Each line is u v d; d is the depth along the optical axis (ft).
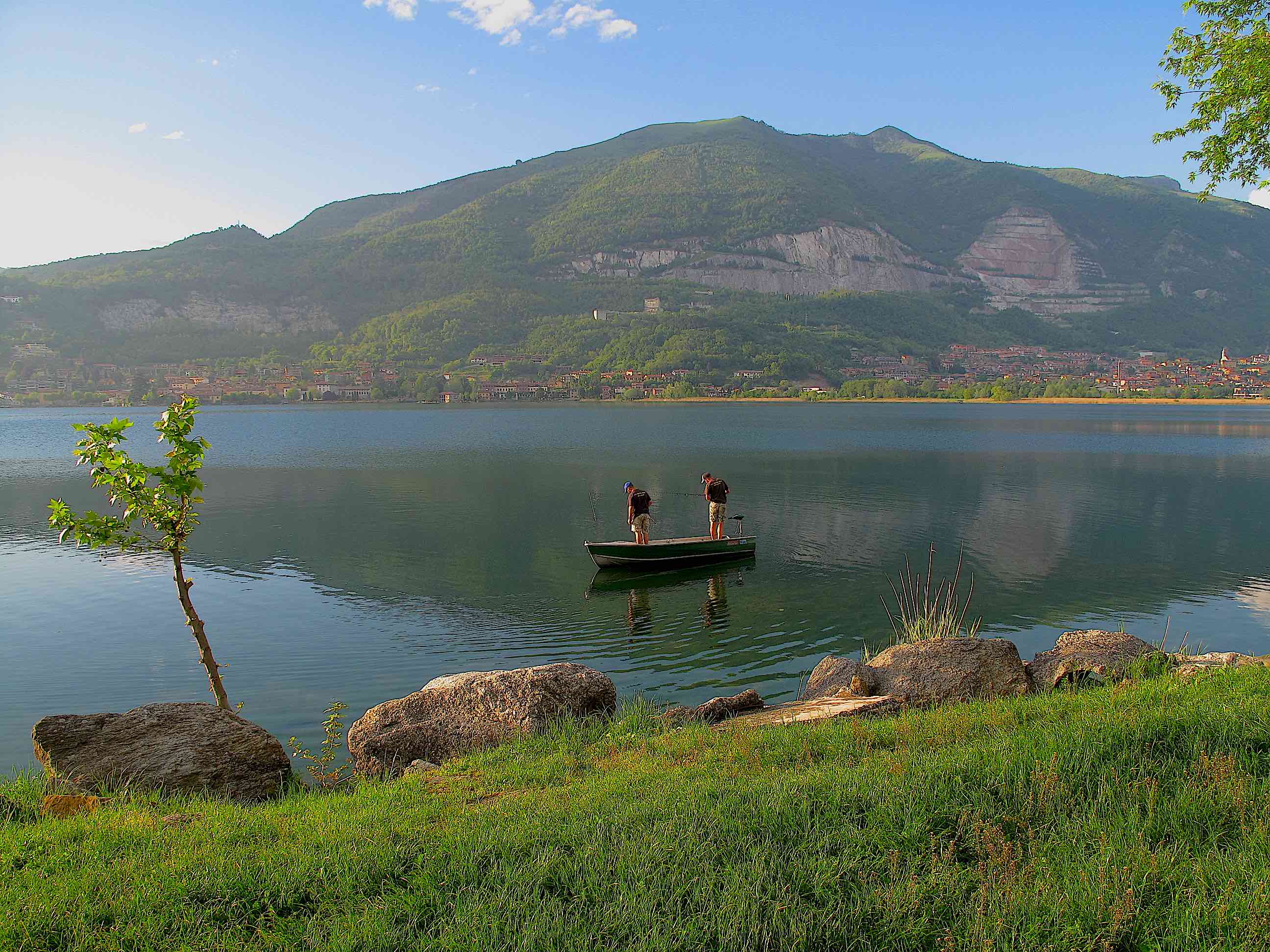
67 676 59.47
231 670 60.64
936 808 21.42
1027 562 100.48
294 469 222.07
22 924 17.06
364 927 17.02
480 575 93.91
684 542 98.84
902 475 204.23
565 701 38.27
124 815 24.82
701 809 22.30
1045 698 33.83
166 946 16.70
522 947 16.06
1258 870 17.61
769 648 65.67
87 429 32.07
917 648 41.29
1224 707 26.99
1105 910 16.74
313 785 36.04
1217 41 54.75
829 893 17.84
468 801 27.02
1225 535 120.26
